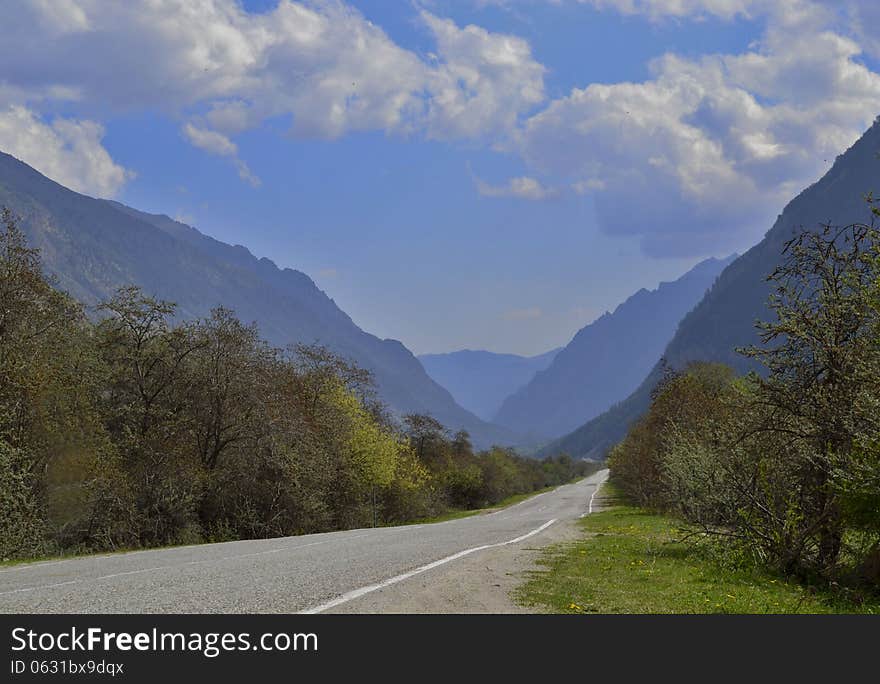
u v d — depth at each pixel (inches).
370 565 562.3
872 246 547.2
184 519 1253.7
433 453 3496.6
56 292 1216.8
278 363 1681.8
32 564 676.1
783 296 597.3
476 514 2842.0
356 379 2100.1
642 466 1769.2
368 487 2065.7
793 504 603.5
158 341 1428.4
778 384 604.7
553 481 7445.9
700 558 691.4
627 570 601.3
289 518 1514.5
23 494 996.6
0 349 1089.4
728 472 640.4
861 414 530.3
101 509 1131.9
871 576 575.2
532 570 567.2
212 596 394.6
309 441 1583.4
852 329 569.3
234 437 1472.7
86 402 1194.0
